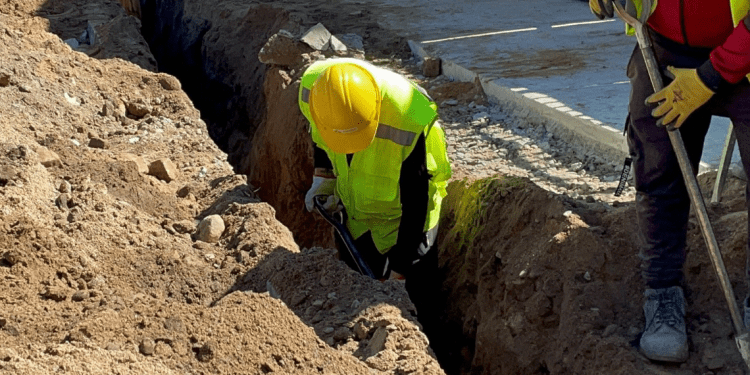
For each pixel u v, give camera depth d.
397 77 4.30
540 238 4.26
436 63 7.79
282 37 7.79
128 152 4.93
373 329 3.16
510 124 6.53
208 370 2.71
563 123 6.00
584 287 3.74
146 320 2.87
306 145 6.62
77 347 2.67
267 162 7.55
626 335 3.48
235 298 3.03
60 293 3.15
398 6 10.55
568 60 7.56
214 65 9.78
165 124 5.41
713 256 3.04
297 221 6.96
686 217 3.35
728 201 4.12
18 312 3.00
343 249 4.96
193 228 3.98
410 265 4.65
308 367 2.78
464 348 4.64
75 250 3.44
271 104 7.61
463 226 5.19
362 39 8.91
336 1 10.94
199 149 5.09
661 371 3.26
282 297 3.45
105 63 6.16
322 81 4.14
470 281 4.85
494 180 5.07
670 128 2.99
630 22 2.97
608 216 4.18
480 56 7.89
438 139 4.70
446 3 10.60
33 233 3.37
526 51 7.98
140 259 3.57
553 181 5.28
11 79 5.23
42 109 5.12
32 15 8.90
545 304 3.87
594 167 5.45
